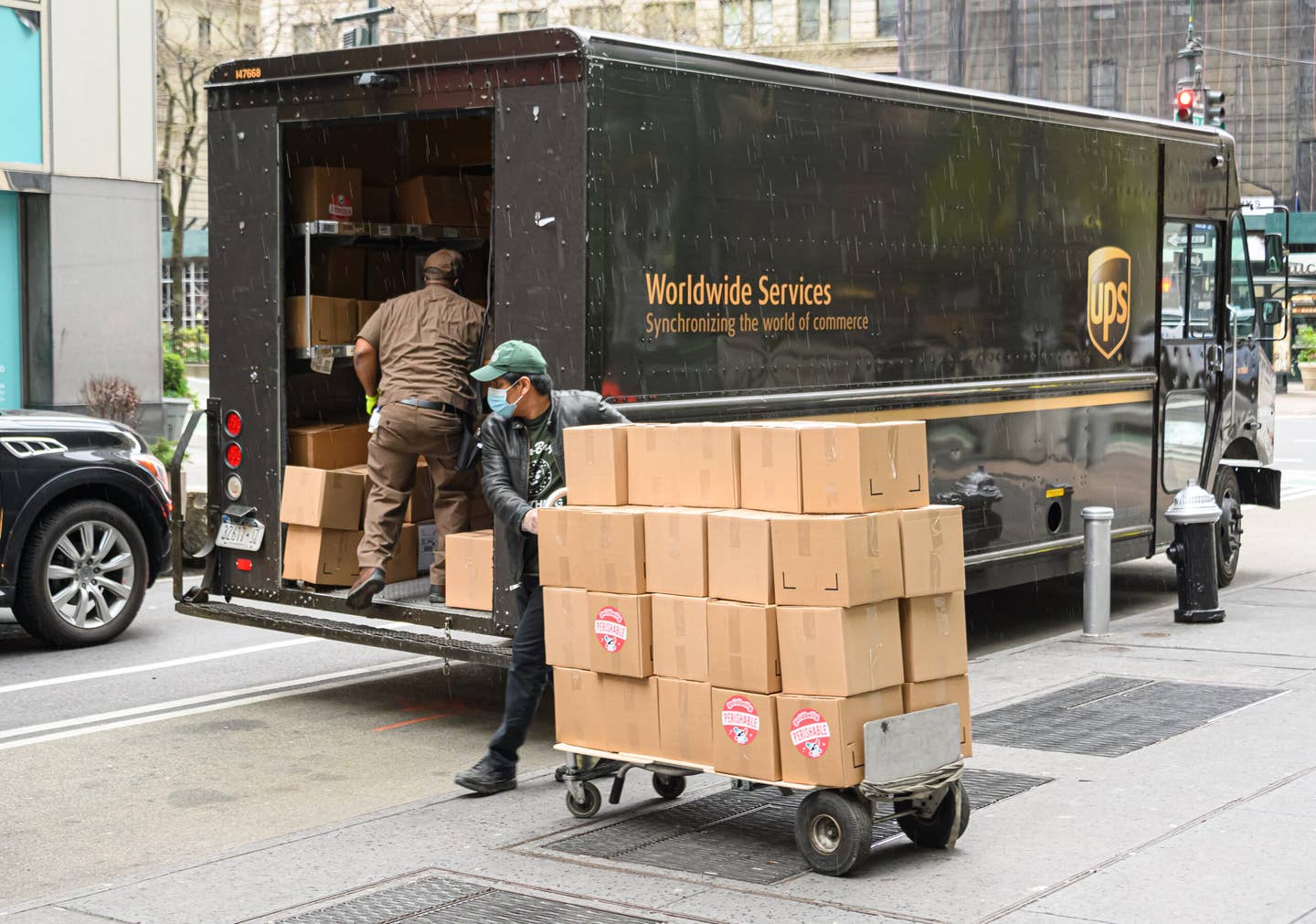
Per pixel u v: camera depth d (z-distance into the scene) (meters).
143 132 20.34
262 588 8.52
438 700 8.66
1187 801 6.09
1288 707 7.79
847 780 5.16
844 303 8.49
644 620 5.68
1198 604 10.52
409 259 9.53
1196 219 11.95
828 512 5.25
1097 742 7.13
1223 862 5.30
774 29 55.34
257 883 5.32
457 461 7.97
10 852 5.92
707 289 7.59
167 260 45.16
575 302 7.03
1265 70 53.53
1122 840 5.59
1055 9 54.66
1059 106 10.30
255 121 8.36
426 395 7.86
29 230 19.50
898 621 5.37
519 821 6.09
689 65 7.47
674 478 5.68
